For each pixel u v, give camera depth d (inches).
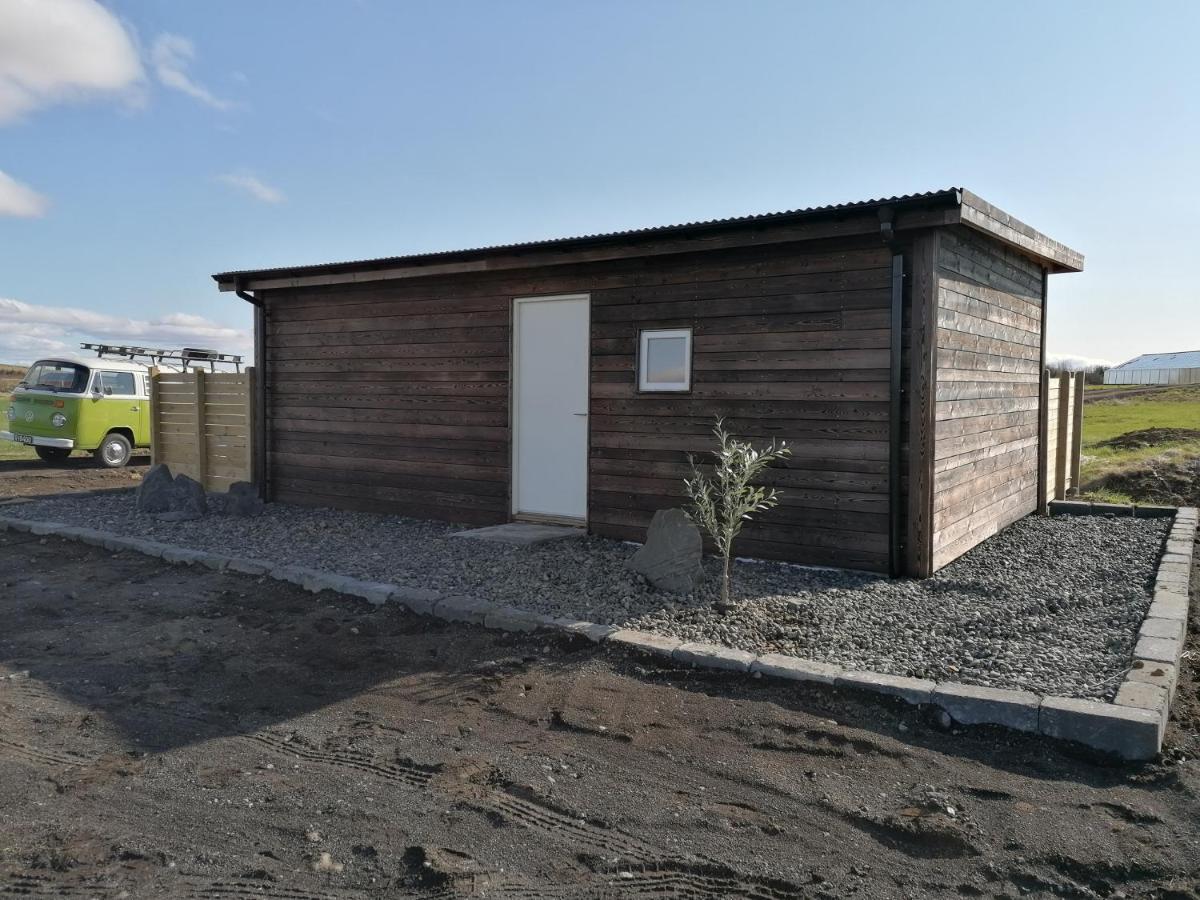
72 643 219.6
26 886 114.3
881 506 265.4
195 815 133.6
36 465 644.1
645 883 115.6
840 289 269.0
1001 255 329.1
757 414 285.3
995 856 121.3
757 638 209.0
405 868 119.2
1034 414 393.1
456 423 362.9
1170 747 153.5
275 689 187.8
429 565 278.7
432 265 345.4
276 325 421.7
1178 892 112.7
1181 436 673.0
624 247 296.7
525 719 169.5
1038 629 215.6
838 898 112.1
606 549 299.4
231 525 361.4
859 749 155.1
